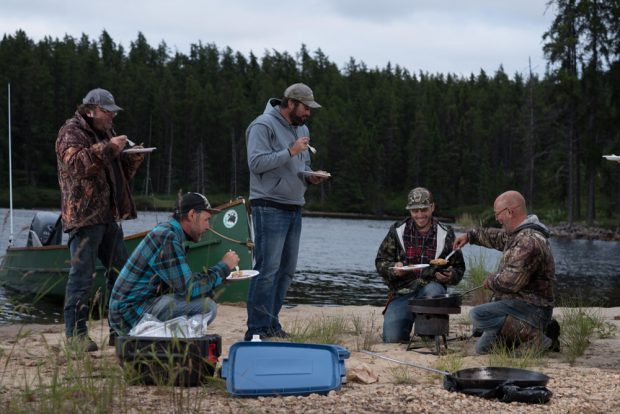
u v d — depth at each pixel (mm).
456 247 6215
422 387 4422
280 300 6504
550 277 5652
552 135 51250
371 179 92438
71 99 97062
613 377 4762
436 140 99625
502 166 98062
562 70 44094
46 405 3643
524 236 5590
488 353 5730
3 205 74000
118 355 4352
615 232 40469
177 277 4719
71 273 5566
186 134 93750
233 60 135125
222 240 9211
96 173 5520
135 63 124625
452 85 128125
